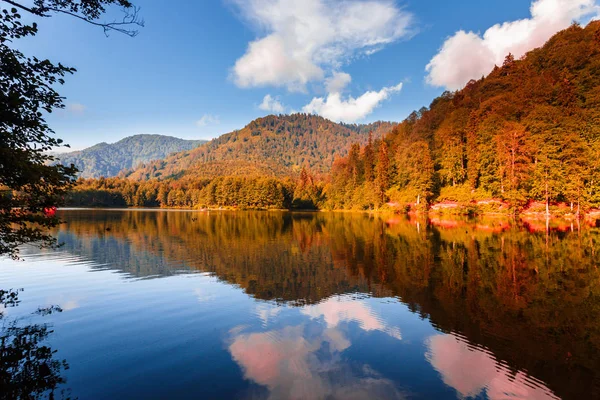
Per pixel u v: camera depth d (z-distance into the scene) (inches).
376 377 315.0
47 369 326.6
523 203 2241.6
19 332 423.8
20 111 351.9
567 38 3484.3
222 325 450.3
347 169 4579.2
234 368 330.3
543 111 2277.3
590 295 562.3
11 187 362.6
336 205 4594.0
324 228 1861.5
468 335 412.8
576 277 676.1
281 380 307.9
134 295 593.9
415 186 2989.7
